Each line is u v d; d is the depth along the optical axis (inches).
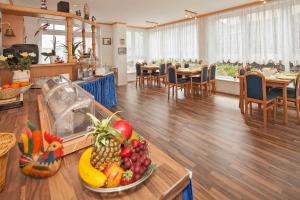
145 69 313.3
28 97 81.6
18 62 92.4
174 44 321.7
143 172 27.8
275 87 150.3
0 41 118.8
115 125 33.2
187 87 241.6
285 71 192.7
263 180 77.7
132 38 364.2
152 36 368.5
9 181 29.2
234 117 154.3
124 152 28.5
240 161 91.5
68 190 27.1
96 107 60.3
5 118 54.6
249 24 218.2
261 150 101.2
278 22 197.5
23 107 66.5
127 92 265.9
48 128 42.6
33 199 25.5
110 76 185.8
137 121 149.6
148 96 239.3
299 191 71.2
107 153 27.3
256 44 214.4
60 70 126.2
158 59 357.4
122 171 26.9
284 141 110.8
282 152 98.8
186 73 223.0
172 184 27.9
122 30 325.7
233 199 68.1
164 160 33.8
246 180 77.9
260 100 133.5
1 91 67.6
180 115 162.6
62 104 48.6
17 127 47.9
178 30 311.7
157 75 305.3
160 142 113.2
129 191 26.5
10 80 97.5
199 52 279.1
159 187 27.3
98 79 155.1
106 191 25.8
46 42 255.0
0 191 26.6
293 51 188.1
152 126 138.9
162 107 188.4
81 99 47.2
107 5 209.0
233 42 235.6
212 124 140.3
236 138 116.2
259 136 118.0
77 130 42.6
